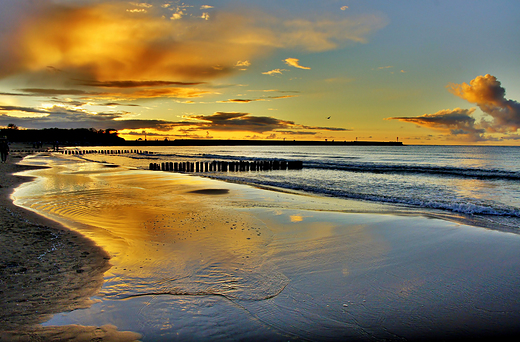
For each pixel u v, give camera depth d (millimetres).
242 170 31031
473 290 4336
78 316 3375
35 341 2883
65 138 182375
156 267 4836
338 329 3381
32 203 10023
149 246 5840
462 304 3959
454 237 6859
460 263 5340
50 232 6473
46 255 5129
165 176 19688
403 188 17047
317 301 3951
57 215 8328
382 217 8742
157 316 3467
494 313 3756
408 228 7555
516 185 18219
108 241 6059
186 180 17656
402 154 69188
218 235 6672
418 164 37000
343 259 5434
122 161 43156
